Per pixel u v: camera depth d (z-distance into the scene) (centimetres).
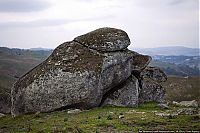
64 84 3909
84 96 3894
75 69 3959
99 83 3991
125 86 4341
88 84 3916
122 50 4384
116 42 4269
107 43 4225
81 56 4138
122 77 4269
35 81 3941
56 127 2912
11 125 3341
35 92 3909
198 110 3691
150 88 4838
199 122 2962
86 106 3950
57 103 3888
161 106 4331
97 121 3097
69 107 3931
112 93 4259
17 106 4034
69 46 4297
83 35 4491
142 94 4750
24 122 3416
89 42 4291
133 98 4328
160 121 3008
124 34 4434
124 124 2947
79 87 3903
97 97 3994
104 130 2717
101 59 4097
